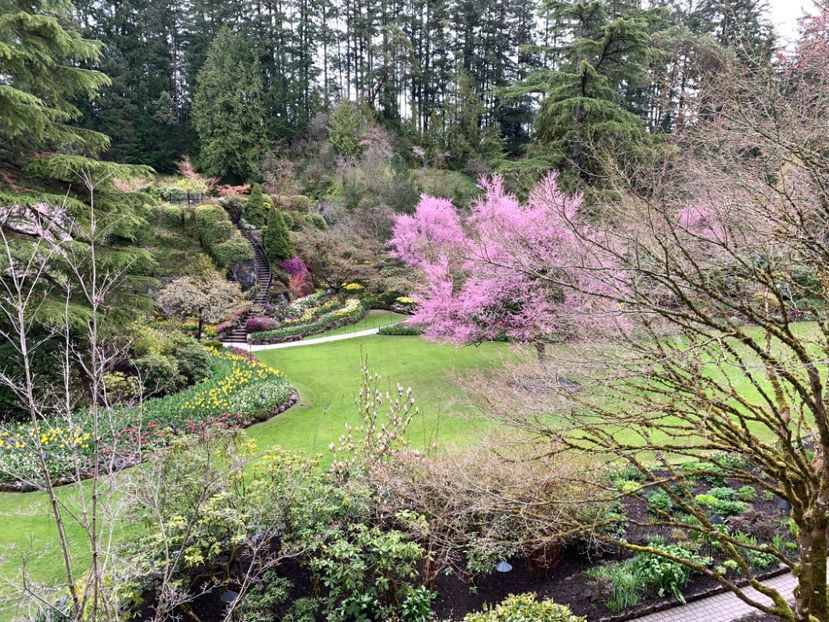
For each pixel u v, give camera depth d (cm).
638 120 1443
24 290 830
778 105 316
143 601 435
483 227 1098
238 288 1864
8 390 860
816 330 374
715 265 324
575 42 1458
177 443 495
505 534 468
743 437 315
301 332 1889
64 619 353
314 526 485
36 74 900
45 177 940
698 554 530
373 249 2500
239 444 533
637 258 314
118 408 831
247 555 496
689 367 308
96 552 281
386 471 519
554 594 488
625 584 478
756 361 369
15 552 541
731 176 337
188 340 1240
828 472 274
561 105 1480
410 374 1338
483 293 1071
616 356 343
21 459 713
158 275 1961
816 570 290
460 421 952
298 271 2373
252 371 1227
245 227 2453
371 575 514
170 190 2262
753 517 575
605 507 512
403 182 2764
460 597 490
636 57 1414
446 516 475
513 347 1123
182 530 452
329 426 964
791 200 269
